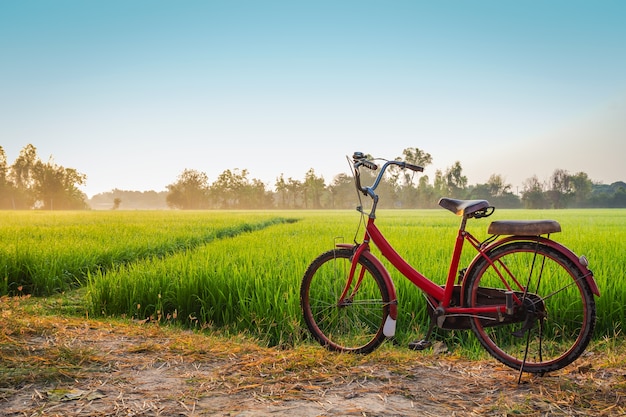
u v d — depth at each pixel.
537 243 3.53
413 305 5.59
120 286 6.51
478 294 3.72
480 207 3.64
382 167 4.10
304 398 3.15
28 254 8.82
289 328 5.20
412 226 20.77
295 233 16.31
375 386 3.37
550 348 4.54
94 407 2.99
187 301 6.14
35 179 119.31
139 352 4.16
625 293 5.32
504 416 2.88
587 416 2.89
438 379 3.52
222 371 3.68
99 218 31.25
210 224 22.38
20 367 3.61
